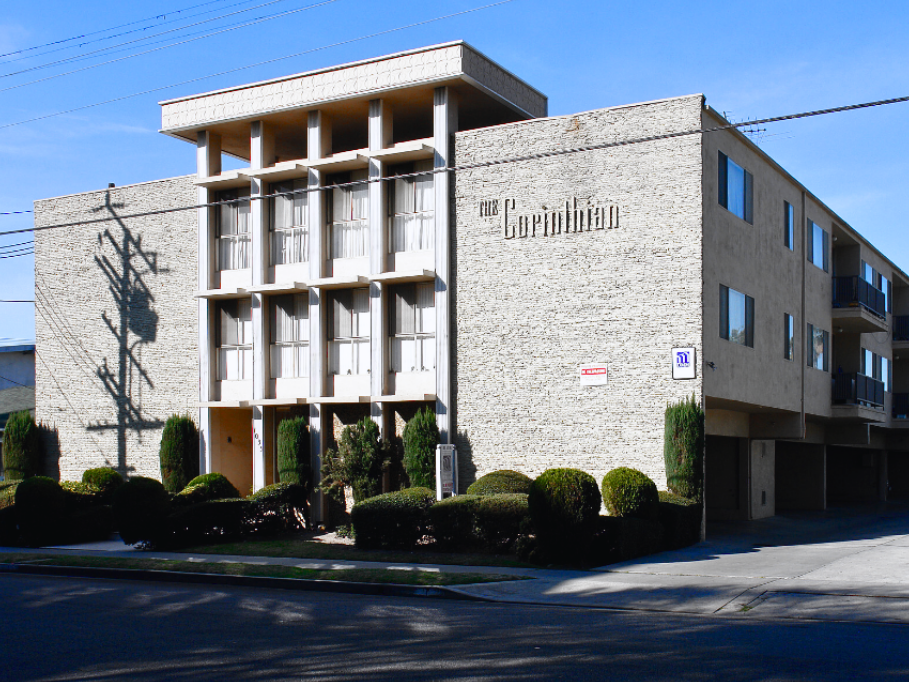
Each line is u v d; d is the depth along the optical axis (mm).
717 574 15484
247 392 26344
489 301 23078
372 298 24422
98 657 9586
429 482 22859
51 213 30359
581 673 8438
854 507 36406
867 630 10812
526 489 21172
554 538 17016
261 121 26125
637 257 21328
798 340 27719
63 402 29703
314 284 24625
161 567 18000
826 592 13508
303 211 25766
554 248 22375
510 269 22875
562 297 22172
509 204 22984
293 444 24297
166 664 9180
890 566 16094
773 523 26359
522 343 22594
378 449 23594
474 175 23469
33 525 22891
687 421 20094
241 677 8531
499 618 12031
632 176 21531
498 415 22734
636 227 21391
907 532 23484
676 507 19203
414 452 23016
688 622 11586
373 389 24125
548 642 10086
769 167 25766
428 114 26188
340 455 23672
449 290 23516
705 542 20391
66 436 29531
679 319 20703
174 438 26578
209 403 25891
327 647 9953
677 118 21094
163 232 28172
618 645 9852
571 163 22297
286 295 26047
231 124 26547
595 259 21844
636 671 8500
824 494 34500
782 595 13406
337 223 25422
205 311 26797
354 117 26141
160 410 27859
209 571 17312
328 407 25203
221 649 9914
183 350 27562
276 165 25312
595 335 21703
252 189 26141
